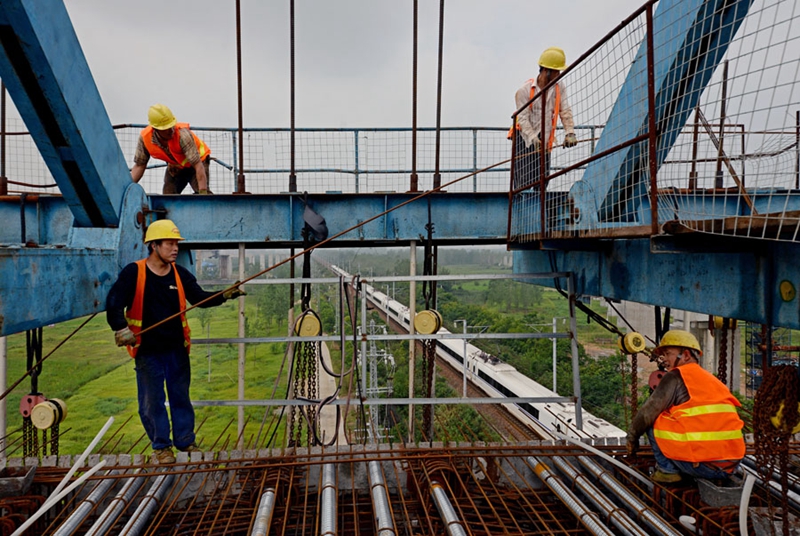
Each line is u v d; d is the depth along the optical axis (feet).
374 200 22.53
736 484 11.41
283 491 12.61
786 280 9.80
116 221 14.94
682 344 11.98
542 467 13.56
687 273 12.94
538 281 20.81
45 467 13.56
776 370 8.14
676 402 11.65
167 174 24.41
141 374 13.26
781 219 7.56
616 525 11.41
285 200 22.02
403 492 13.70
